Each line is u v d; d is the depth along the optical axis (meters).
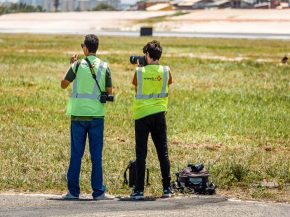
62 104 55.62
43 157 32.88
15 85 69.38
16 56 119.44
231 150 37.00
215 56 135.12
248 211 22.06
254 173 30.02
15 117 47.47
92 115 24.19
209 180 27.31
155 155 33.78
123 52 142.75
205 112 52.00
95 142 24.44
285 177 29.55
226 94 65.06
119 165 31.33
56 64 100.75
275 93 67.06
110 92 24.52
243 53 148.38
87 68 24.23
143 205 22.95
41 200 23.75
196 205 23.05
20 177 28.09
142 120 24.39
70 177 24.44
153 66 24.45
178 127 44.75
